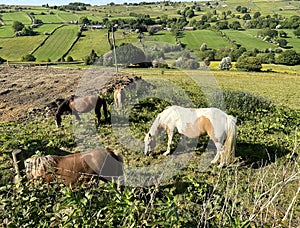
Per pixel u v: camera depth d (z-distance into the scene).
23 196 3.67
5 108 12.93
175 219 3.00
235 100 12.85
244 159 7.69
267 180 6.15
